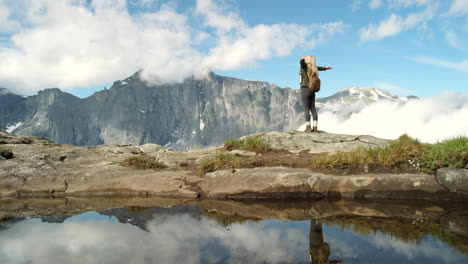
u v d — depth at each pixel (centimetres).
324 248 252
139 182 656
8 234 316
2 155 817
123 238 293
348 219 373
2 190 650
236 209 462
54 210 471
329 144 945
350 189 557
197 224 357
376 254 233
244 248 255
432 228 320
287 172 591
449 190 506
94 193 650
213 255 235
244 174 605
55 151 911
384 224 343
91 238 294
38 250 256
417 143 720
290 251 244
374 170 620
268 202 525
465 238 278
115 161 857
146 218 396
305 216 400
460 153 548
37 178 680
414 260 217
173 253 242
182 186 640
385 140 956
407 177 541
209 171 699
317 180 565
